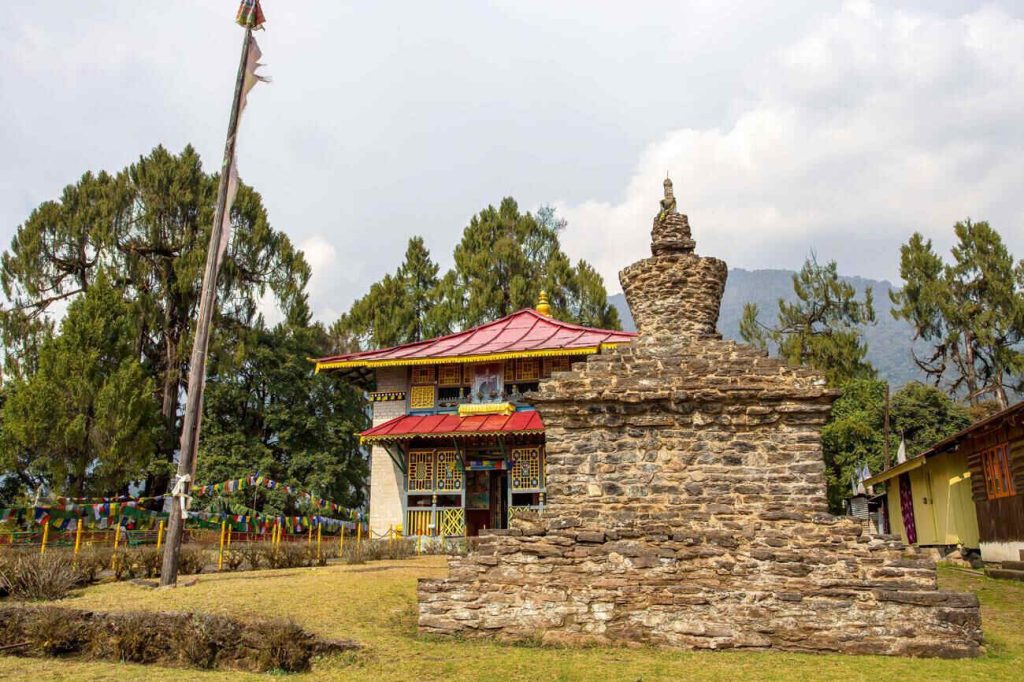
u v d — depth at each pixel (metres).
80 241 39.53
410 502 31.34
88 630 11.00
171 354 39.16
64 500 18.91
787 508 12.32
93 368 31.94
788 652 10.97
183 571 17.58
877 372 44.72
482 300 44.97
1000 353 43.34
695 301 14.05
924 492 28.58
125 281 38.81
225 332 40.69
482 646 11.26
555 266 46.78
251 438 39.38
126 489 32.31
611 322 46.41
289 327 42.84
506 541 12.11
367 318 47.28
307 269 44.41
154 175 40.41
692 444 12.87
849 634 10.99
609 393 13.02
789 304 47.84
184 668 10.23
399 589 14.75
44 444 30.33
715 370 13.09
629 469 12.88
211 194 41.84
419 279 49.66
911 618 10.94
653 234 15.00
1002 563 19.39
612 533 12.00
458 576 12.00
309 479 38.84
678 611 11.39
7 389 34.38
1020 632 12.52
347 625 12.07
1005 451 20.02
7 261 39.03
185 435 16.27
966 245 46.09
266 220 42.81
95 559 16.19
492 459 30.72
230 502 35.72
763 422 12.80
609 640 11.36
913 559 11.34
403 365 32.47
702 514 12.45
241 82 18.34
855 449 38.56
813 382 12.80
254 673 9.88
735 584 11.45
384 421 32.72
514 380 31.69
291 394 40.81
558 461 13.11
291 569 18.58
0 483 32.66
